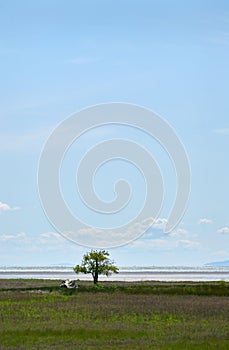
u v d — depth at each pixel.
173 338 76.44
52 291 149.62
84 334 79.12
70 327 85.62
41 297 131.25
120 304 115.19
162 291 144.38
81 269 178.62
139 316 97.31
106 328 84.56
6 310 105.94
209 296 134.38
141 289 148.88
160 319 93.81
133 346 70.75
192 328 84.62
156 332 81.06
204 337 77.12
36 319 94.25
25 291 150.62
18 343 72.75
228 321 91.50
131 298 128.38
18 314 100.25
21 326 86.62
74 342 73.62
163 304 114.81
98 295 136.38
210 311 102.94
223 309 105.81
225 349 69.50
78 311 103.94
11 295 136.50
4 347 69.94
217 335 78.75
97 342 73.62
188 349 69.12
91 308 108.38
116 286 162.00
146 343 73.00
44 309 107.25
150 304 114.88
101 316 97.31
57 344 72.25
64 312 102.75
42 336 78.00
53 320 93.06
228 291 143.25
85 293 142.25
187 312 101.69
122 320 93.12
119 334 79.25
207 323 89.50
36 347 70.00
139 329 83.62
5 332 80.69
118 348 69.44
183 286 163.62
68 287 158.88
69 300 124.19
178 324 88.44
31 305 114.06
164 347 70.19
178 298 128.38
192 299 126.19
